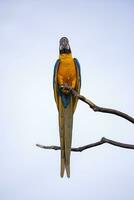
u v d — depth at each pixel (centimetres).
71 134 1061
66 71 1329
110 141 810
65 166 915
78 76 1352
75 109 1173
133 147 799
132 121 757
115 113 757
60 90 1160
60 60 1348
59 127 1112
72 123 1114
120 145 805
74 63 1350
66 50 1355
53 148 926
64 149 929
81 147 887
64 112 1138
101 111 757
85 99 760
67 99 1148
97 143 841
